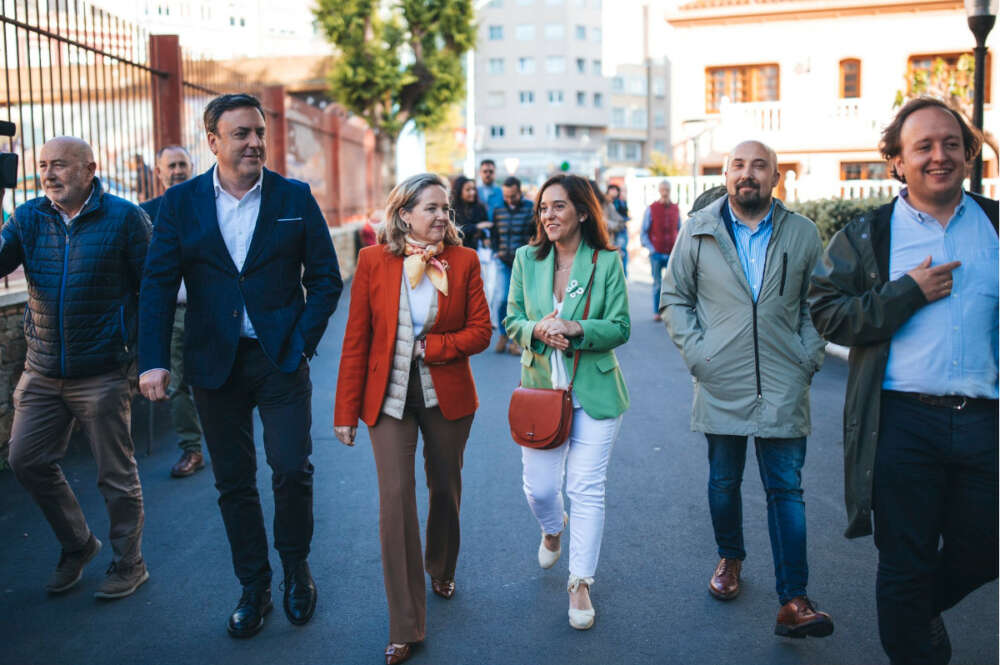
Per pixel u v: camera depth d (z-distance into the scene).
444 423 3.71
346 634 3.67
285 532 3.76
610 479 5.71
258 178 3.74
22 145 6.08
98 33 7.32
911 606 2.95
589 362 3.83
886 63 27.56
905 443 2.92
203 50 9.79
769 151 3.72
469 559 4.45
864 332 2.89
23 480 3.96
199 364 3.64
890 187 18.66
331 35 24.09
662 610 3.86
